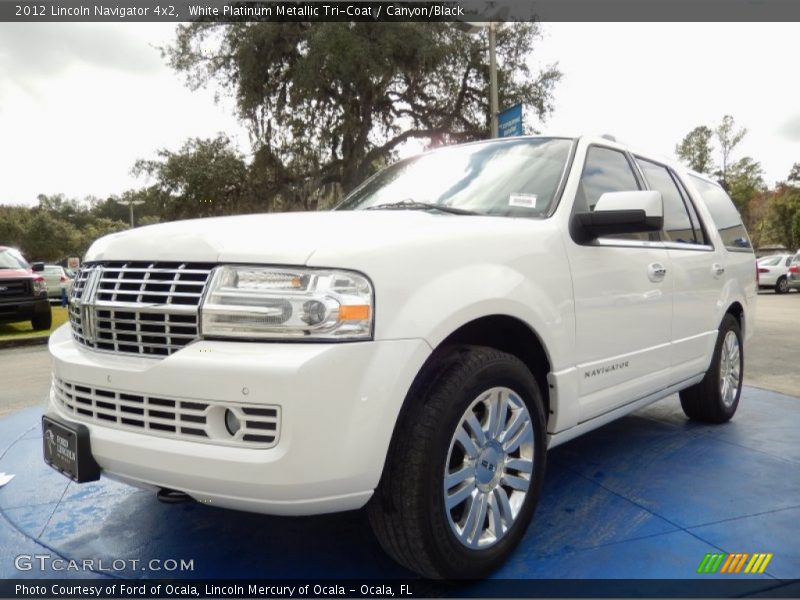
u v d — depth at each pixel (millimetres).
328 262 1868
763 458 3469
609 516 2717
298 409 1764
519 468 2348
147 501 2988
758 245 63719
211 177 19562
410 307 1957
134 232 2281
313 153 19094
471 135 20906
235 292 1898
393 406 1884
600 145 3174
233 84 19938
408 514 1966
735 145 62469
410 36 17984
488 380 2158
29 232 67188
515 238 2396
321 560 2383
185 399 1872
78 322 2318
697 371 3746
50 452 2277
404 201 3047
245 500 1834
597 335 2738
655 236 3385
